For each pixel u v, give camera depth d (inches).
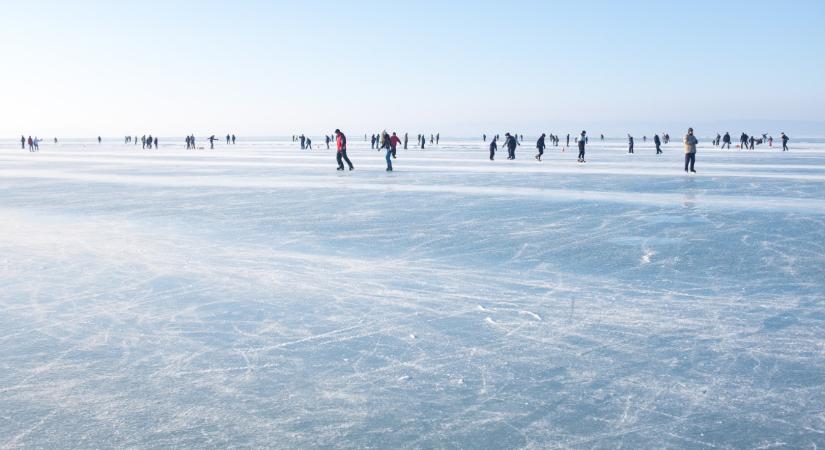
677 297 233.9
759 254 311.6
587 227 398.9
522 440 125.4
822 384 152.2
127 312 218.5
